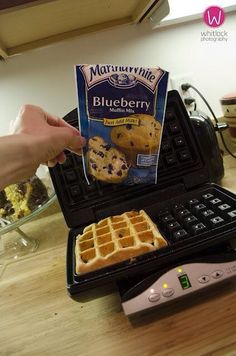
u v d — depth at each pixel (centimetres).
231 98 63
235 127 67
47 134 31
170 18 65
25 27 53
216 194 44
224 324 31
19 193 59
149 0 52
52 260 53
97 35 65
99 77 36
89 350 32
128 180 42
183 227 38
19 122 32
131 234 38
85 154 39
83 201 46
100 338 34
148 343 31
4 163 27
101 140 39
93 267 34
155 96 38
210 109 68
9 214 59
